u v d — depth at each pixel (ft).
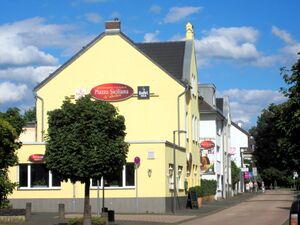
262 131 377.71
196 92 167.12
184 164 139.33
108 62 142.31
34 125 151.84
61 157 72.18
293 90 63.00
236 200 189.57
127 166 115.96
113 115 74.64
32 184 116.67
